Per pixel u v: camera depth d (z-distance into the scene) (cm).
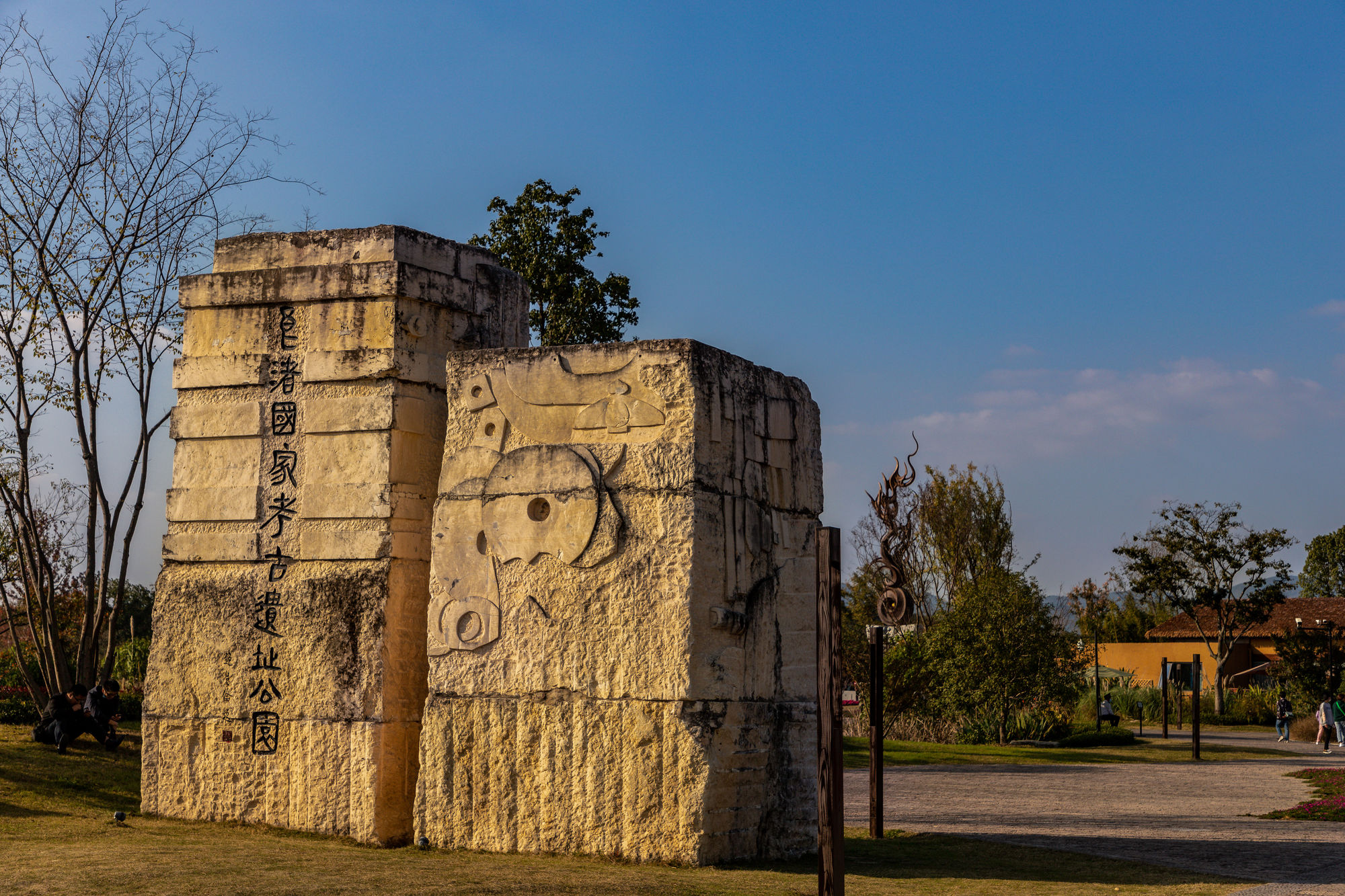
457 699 1013
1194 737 2550
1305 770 2192
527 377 1030
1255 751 2867
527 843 973
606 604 969
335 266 1146
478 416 1045
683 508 954
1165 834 1229
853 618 3716
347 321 1138
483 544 1023
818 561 705
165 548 1180
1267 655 5138
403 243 1152
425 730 1019
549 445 1011
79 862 862
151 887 761
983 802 1616
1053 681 2944
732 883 826
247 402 1168
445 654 1023
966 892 827
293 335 1161
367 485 1106
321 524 1120
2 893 740
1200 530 4481
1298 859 1035
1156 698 4184
